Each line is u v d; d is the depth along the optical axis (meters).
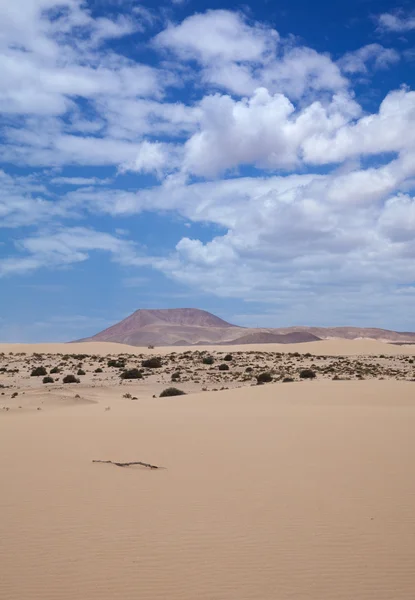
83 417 26.39
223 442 18.75
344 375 69.06
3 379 65.12
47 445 18.44
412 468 14.73
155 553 8.90
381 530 9.91
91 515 10.79
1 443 18.94
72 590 7.68
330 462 15.50
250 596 7.48
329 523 10.27
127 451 17.23
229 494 12.23
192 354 105.12
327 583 7.86
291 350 120.75
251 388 41.12
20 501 11.77
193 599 7.41
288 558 8.70
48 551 9.00
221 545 9.22
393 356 101.44
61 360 91.19
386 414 26.44
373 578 8.02
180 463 15.46
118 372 73.88
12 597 7.48
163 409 29.97
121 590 7.66
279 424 23.09
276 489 12.64
